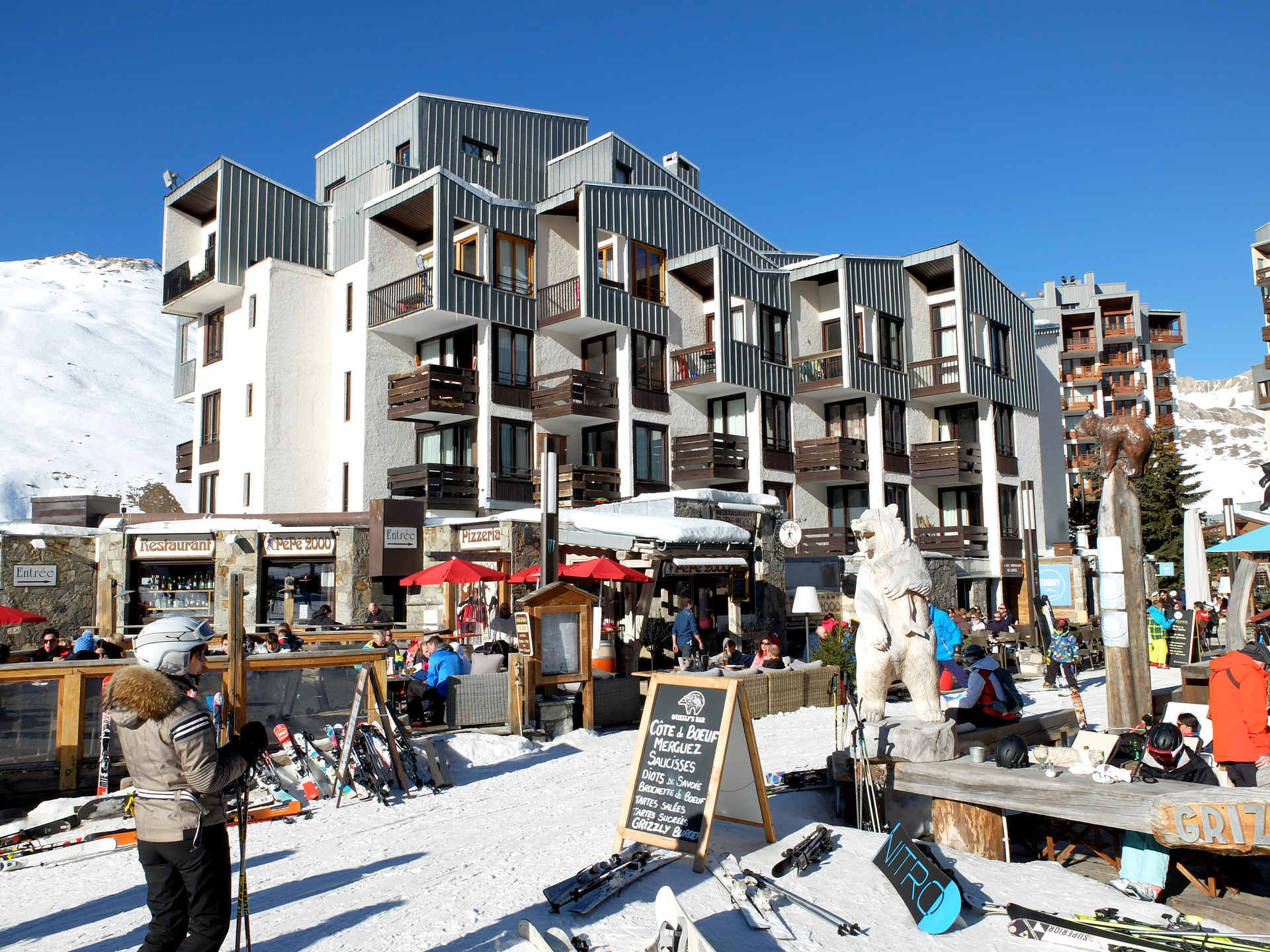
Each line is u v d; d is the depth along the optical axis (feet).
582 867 20.56
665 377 107.24
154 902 13.97
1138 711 29.32
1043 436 154.30
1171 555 150.71
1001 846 23.41
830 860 21.01
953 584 111.55
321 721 32.73
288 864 22.99
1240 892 22.00
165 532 78.54
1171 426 231.50
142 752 13.88
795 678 48.60
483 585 74.95
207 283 100.99
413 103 107.24
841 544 110.93
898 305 122.01
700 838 19.92
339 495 97.86
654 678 22.84
